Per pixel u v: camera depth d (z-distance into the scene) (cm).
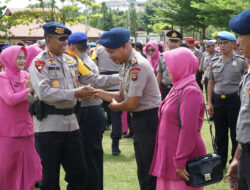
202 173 308
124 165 583
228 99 530
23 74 430
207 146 665
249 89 265
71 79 389
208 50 920
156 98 368
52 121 372
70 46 451
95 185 447
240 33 263
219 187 480
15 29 3397
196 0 2786
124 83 366
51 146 374
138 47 875
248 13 260
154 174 336
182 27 3159
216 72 539
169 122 320
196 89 310
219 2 1934
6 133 406
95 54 673
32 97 372
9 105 401
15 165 412
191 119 304
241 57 533
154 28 4291
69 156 391
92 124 447
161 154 327
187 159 310
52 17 2136
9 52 402
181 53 315
